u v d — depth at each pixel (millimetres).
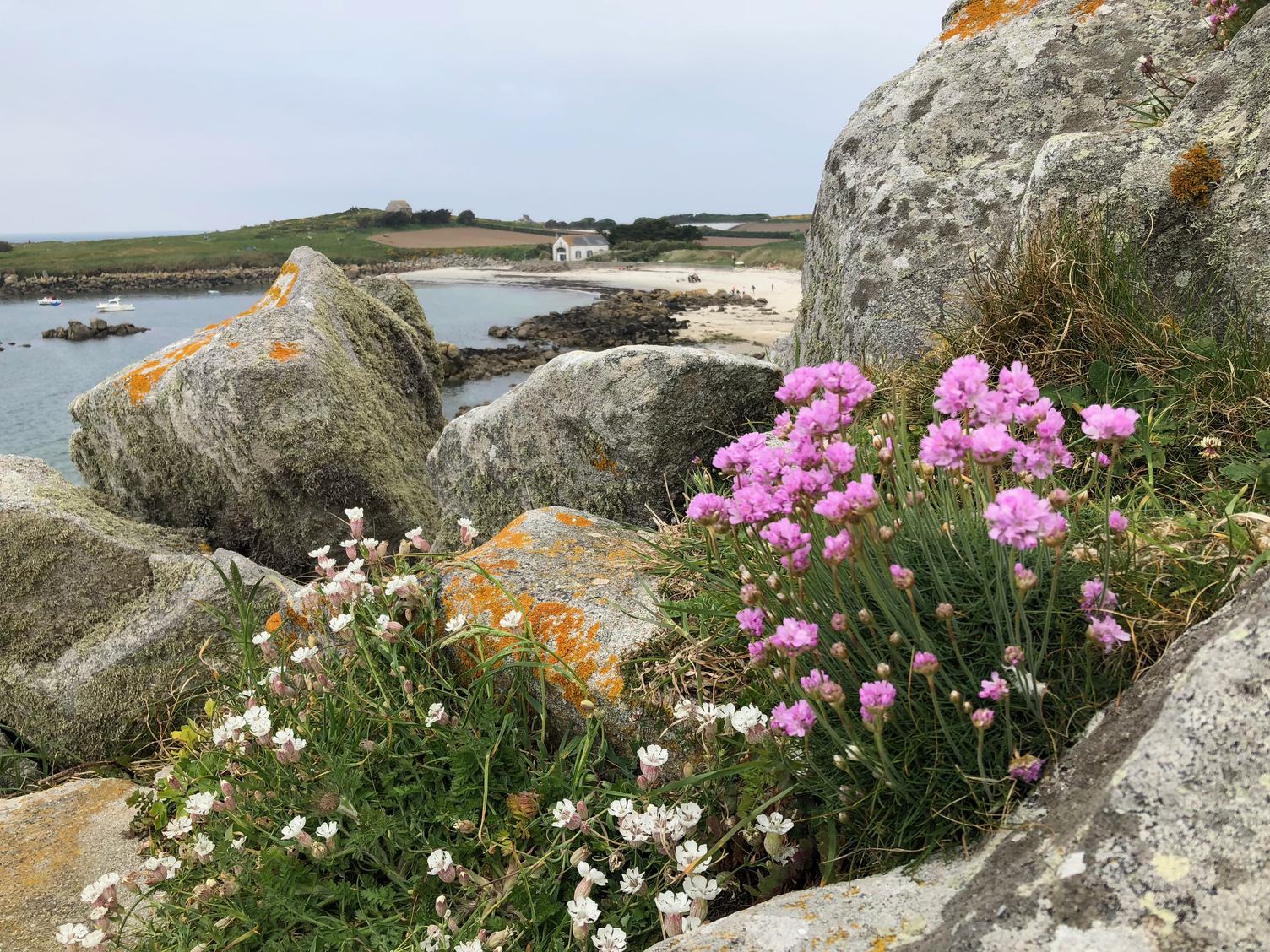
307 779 2625
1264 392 2941
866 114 5613
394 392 7133
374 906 2305
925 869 1708
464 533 3662
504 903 2266
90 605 4320
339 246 112688
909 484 2240
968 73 5234
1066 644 1823
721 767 2340
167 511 6234
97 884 2367
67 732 4094
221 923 2252
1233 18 4352
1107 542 1727
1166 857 1317
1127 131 3682
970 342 3701
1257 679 1423
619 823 2389
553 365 4516
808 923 1616
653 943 2158
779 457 2092
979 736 1610
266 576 4426
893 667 1892
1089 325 3338
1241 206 3281
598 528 3719
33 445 18344
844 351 5008
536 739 2811
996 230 4629
